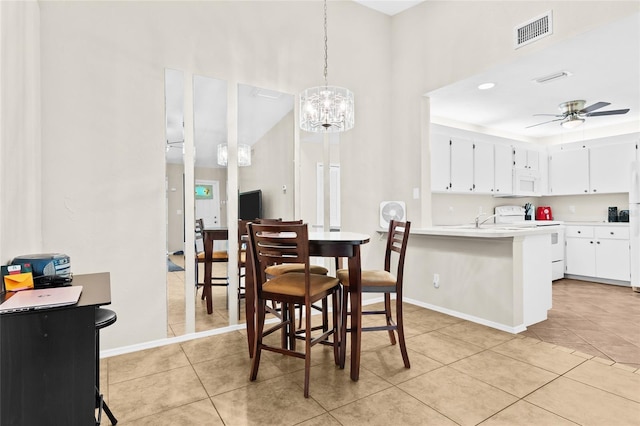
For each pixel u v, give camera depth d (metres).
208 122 2.82
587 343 2.54
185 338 2.69
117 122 2.43
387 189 3.88
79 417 1.17
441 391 1.86
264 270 2.56
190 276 2.72
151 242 2.56
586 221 5.63
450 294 3.27
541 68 3.00
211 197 2.83
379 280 2.17
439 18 3.40
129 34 2.48
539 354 2.34
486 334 2.74
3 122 1.53
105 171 2.39
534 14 2.64
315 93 2.93
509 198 6.00
